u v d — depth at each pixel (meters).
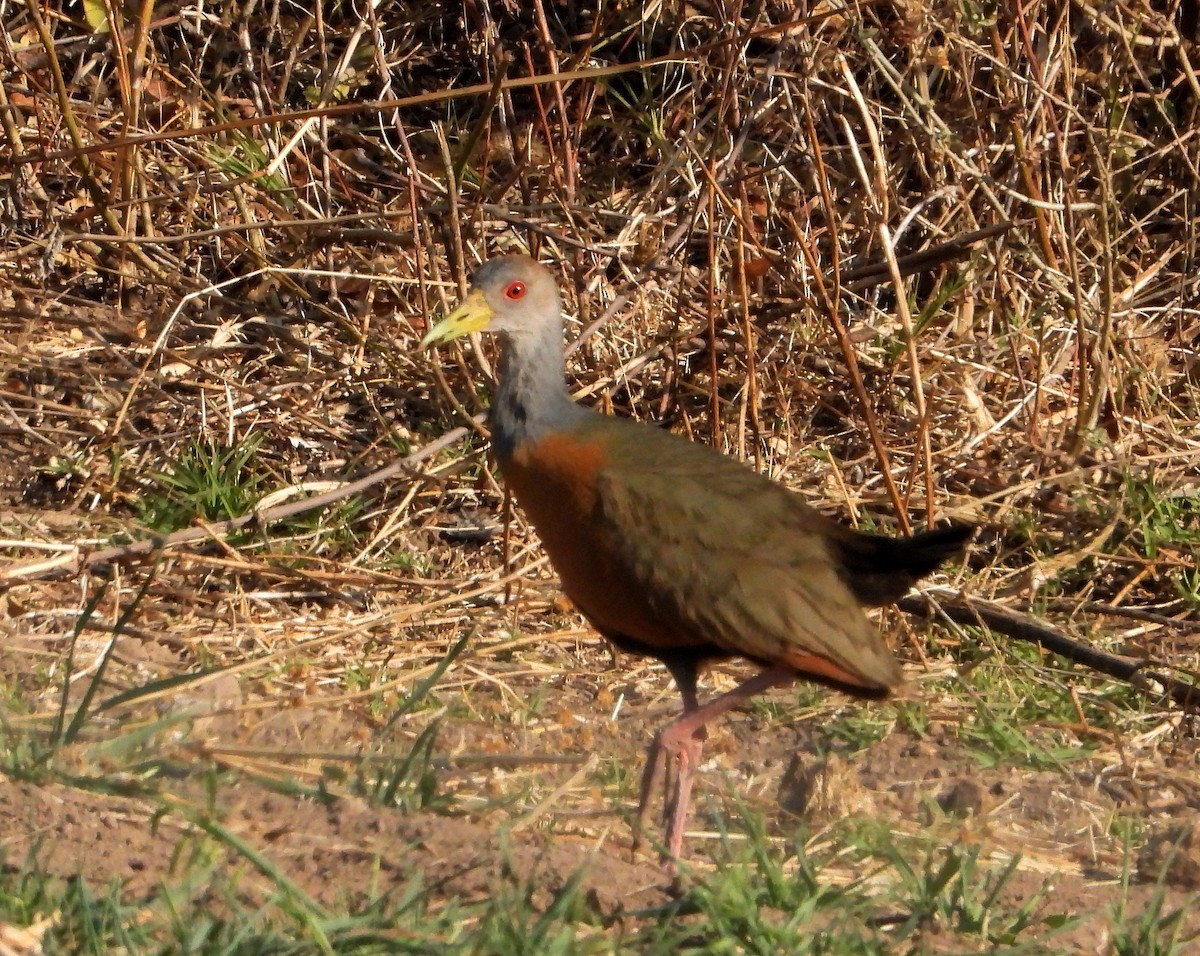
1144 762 10.02
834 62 12.48
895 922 7.40
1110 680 10.95
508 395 9.27
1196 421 13.59
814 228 14.00
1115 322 13.56
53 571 11.08
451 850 7.48
